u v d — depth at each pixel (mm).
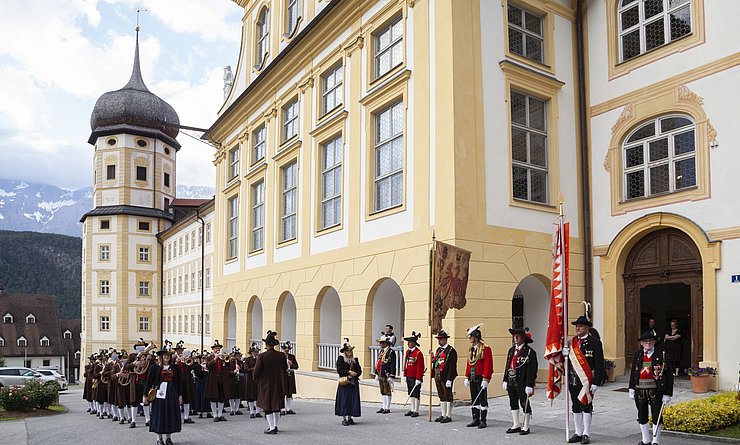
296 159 24859
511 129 17406
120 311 61531
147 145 64438
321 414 15922
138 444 12461
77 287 134625
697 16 16094
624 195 17656
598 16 18719
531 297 18312
